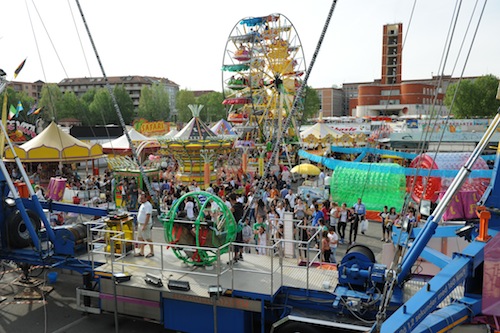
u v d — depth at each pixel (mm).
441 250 10086
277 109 40062
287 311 8414
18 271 13219
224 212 9812
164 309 8875
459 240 9953
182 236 9789
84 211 12141
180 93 135250
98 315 10406
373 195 20234
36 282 12336
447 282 6199
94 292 9688
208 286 8680
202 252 9469
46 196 19234
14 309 10750
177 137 27812
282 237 11516
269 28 39625
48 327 9773
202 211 9578
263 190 20062
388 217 16438
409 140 44500
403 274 6895
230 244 8633
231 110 47656
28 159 27641
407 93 111875
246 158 34000
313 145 38281
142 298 9055
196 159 28219
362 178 20312
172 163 40938
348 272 8234
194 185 22766
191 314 8641
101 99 104750
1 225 11336
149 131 51719
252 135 41188
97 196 22703
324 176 25531
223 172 31734
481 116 81812
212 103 134250
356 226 16562
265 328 8820
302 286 8594
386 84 119062
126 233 10969
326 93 175000
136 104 166625
